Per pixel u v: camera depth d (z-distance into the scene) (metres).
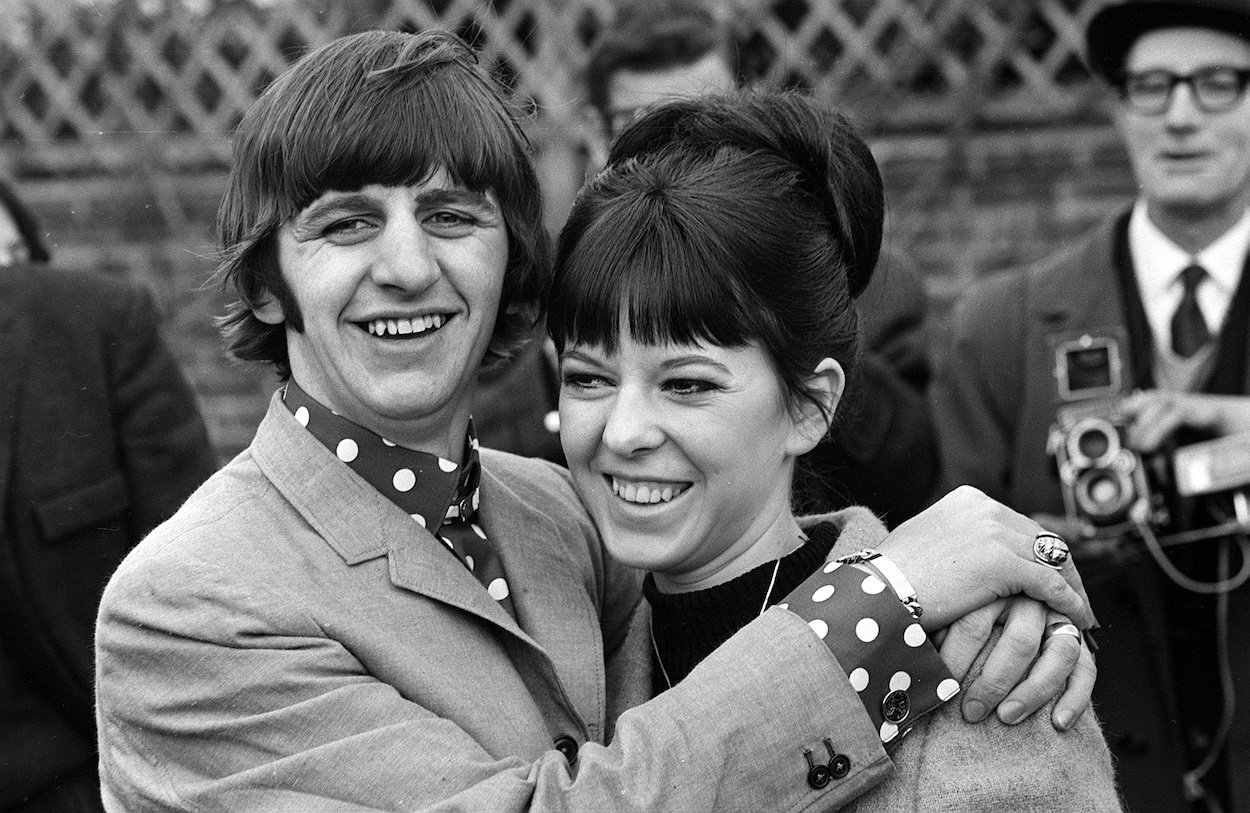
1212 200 3.46
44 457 3.22
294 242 2.12
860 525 2.27
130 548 3.36
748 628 2.07
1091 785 2.04
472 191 2.13
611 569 2.50
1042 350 3.60
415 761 1.98
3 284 3.28
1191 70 3.42
